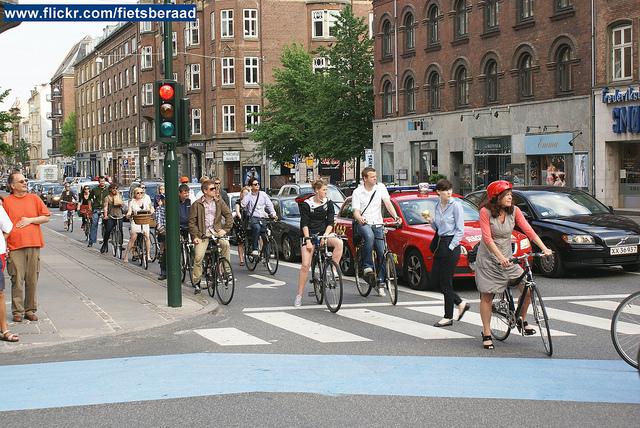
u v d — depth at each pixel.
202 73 64.31
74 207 33.53
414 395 6.77
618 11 30.27
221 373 7.78
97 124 93.19
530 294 8.67
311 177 54.34
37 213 10.91
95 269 17.73
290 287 14.99
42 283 15.05
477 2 37.91
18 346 9.22
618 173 31.30
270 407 6.46
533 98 34.81
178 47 66.50
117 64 82.75
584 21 31.81
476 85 38.34
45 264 18.89
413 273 14.02
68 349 9.34
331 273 11.82
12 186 10.79
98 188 24.55
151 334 10.20
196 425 6.02
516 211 8.70
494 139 37.28
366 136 47.41
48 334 9.92
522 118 35.28
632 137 29.89
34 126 160.00
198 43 64.56
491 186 8.66
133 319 11.00
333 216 12.36
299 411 6.33
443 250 10.27
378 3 45.50
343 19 46.31
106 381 7.56
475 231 13.62
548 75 33.81
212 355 8.71
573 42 32.38
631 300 7.76
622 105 30.28
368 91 46.16
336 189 23.91
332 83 45.94
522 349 8.73
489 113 37.31
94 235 24.61
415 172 43.34
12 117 32.09
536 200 16.03
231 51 61.56
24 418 6.34
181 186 15.60
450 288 10.33
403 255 14.15
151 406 6.58
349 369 7.83
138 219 18.84
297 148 52.44
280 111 52.22
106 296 13.27
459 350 8.72
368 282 12.80
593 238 14.61
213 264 13.52
